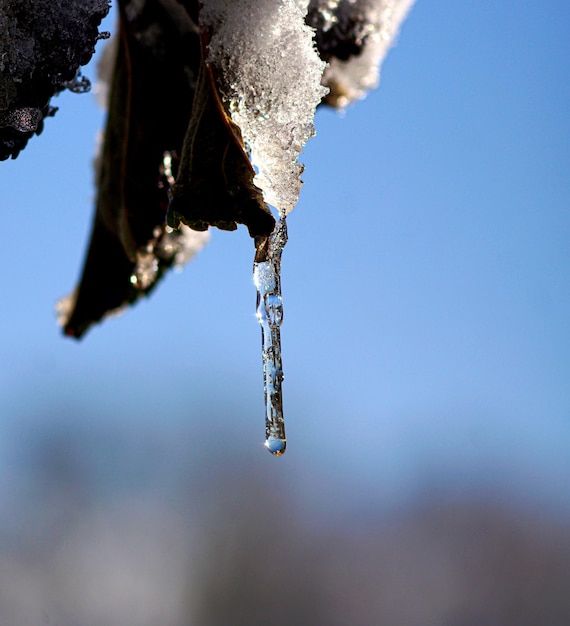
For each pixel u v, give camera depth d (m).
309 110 0.49
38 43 0.48
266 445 0.51
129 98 0.54
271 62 0.49
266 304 0.50
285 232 0.49
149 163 0.54
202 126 0.48
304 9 0.49
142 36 0.53
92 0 0.49
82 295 0.57
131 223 0.55
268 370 0.50
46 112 0.51
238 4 0.49
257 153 0.49
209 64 0.49
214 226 0.48
